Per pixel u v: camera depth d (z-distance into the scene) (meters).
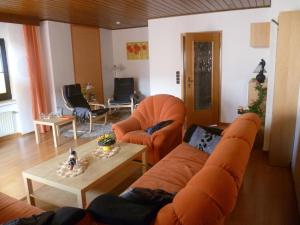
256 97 4.53
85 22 5.88
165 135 3.16
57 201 2.35
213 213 1.15
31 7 4.13
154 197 1.45
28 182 2.45
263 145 3.78
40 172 2.39
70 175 2.30
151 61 5.91
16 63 4.86
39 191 2.52
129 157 2.70
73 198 2.39
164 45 5.70
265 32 4.53
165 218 1.21
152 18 5.65
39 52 5.21
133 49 7.15
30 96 5.17
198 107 5.50
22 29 4.91
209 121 5.55
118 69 7.44
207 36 5.18
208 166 1.42
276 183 2.89
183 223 1.15
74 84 5.80
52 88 5.48
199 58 5.32
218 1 4.24
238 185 1.36
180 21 5.44
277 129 3.19
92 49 6.54
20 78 4.96
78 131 5.25
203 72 5.39
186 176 2.24
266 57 4.92
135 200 1.45
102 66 6.96
